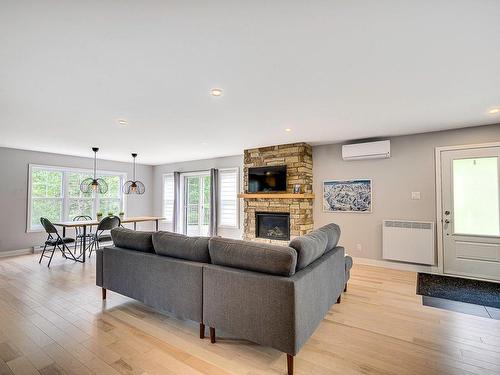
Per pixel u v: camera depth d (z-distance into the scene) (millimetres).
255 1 1430
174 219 7328
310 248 2156
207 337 2301
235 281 2020
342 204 4988
